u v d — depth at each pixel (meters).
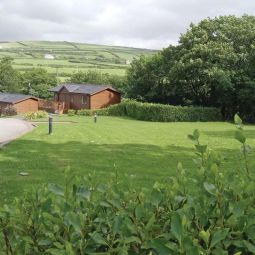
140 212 2.39
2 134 29.50
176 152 21.20
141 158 18.86
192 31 59.41
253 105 54.91
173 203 2.54
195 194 2.60
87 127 37.50
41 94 104.06
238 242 2.22
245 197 2.52
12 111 71.69
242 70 53.53
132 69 67.50
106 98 75.44
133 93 65.75
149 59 65.75
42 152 20.38
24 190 2.76
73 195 2.62
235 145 25.09
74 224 2.28
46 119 51.41
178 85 59.56
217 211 2.38
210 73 52.91
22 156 18.86
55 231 2.34
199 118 54.69
